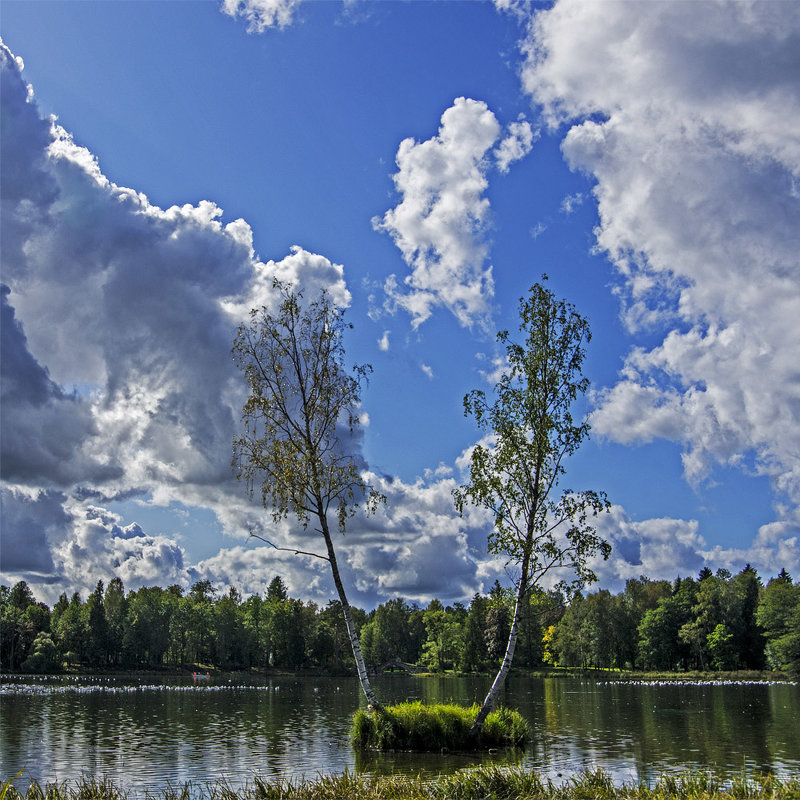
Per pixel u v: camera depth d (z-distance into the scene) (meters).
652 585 185.00
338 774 28.27
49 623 172.25
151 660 161.50
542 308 36.25
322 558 37.03
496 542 34.62
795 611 120.19
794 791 19.23
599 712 59.12
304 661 177.75
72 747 38.75
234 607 172.38
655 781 26.34
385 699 79.56
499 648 161.25
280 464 36.97
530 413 35.62
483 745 35.31
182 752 36.38
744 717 54.06
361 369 39.47
